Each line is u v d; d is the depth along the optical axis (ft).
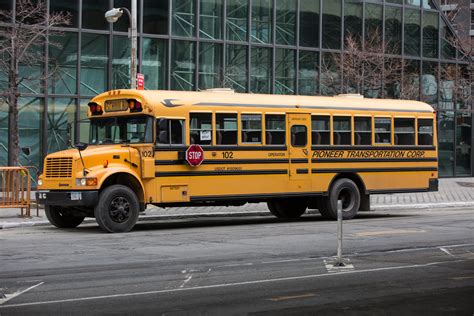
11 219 67.77
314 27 121.29
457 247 49.73
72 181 58.18
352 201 71.31
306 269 39.99
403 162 74.43
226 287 34.58
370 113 72.28
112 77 103.65
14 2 94.43
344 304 30.71
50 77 92.32
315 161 68.39
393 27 132.16
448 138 141.59
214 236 56.24
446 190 112.57
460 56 141.69
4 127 97.55
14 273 38.34
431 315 28.63
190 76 109.50
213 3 111.45
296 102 67.77
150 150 59.67
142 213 74.59
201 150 61.52
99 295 32.50
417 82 134.82
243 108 64.34
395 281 36.37
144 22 105.81
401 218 73.56
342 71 118.21
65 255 45.24
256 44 114.83
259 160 65.00
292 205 75.00
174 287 34.53
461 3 193.67
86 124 64.34
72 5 100.37
